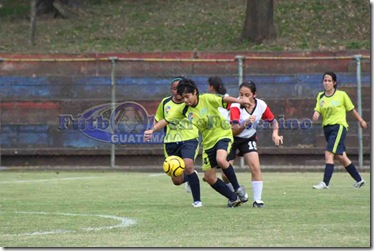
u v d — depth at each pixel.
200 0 82.19
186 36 73.88
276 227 22.52
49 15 79.31
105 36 74.56
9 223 23.97
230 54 61.72
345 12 75.38
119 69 61.19
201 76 59.72
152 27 76.00
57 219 25.03
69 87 59.84
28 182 43.72
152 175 50.44
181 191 37.19
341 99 38.41
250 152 28.61
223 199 32.44
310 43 70.38
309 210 27.30
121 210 27.84
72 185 41.34
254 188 28.61
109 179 46.34
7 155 57.47
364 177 47.53
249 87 28.47
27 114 59.16
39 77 60.06
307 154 56.06
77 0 81.12
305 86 58.28
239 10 79.00
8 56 63.50
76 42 73.56
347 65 60.22
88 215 26.17
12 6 81.94
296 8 76.75
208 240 20.02
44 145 57.66
